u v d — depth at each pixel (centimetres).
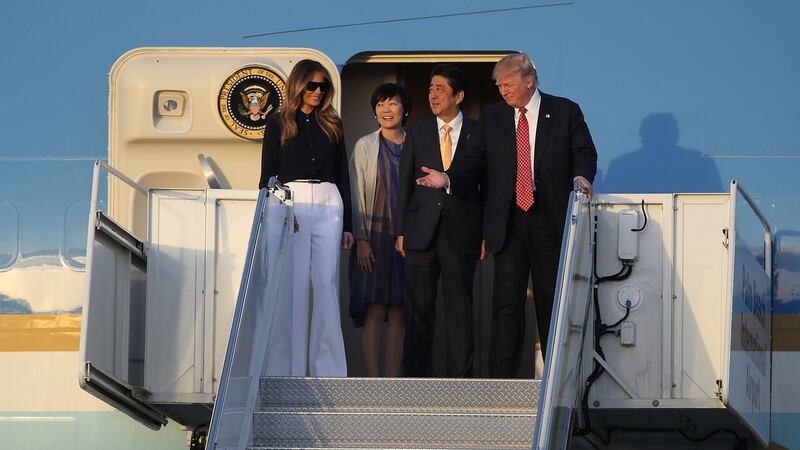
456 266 3034
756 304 3095
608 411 2988
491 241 2952
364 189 3388
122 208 3422
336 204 2991
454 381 2775
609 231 2936
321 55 3438
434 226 3069
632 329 2908
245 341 2577
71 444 3338
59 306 3409
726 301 2891
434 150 3131
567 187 2939
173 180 3438
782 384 3309
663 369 2900
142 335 3103
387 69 3903
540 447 2283
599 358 2902
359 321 3441
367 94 3897
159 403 2961
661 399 2894
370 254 3362
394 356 3381
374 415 2689
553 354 2402
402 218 3145
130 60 3459
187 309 2966
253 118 3400
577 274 2633
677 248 2923
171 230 2984
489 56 3481
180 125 3425
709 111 3400
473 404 2772
